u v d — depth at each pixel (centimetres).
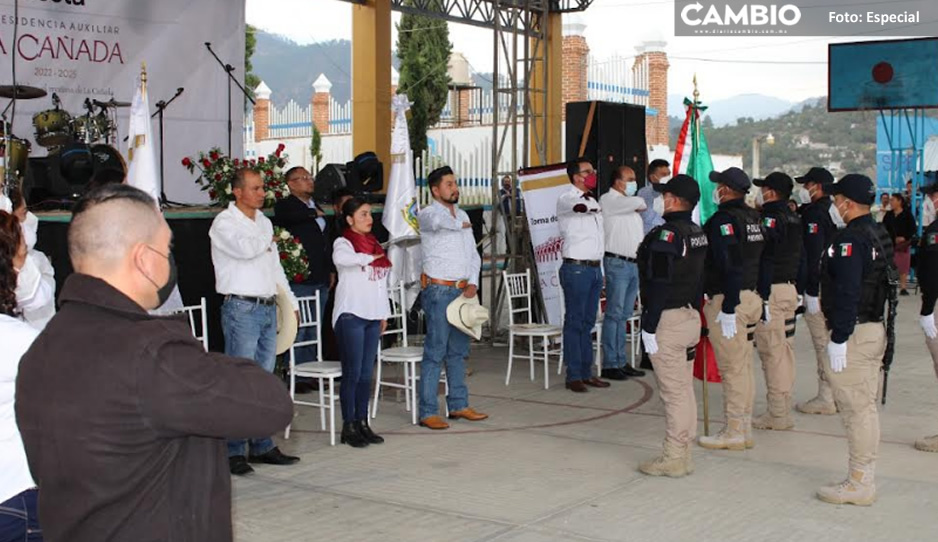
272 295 673
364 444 734
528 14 1230
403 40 2755
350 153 2725
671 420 646
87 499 221
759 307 713
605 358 1002
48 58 1084
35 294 383
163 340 226
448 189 778
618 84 2689
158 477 225
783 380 778
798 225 774
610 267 986
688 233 627
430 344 793
